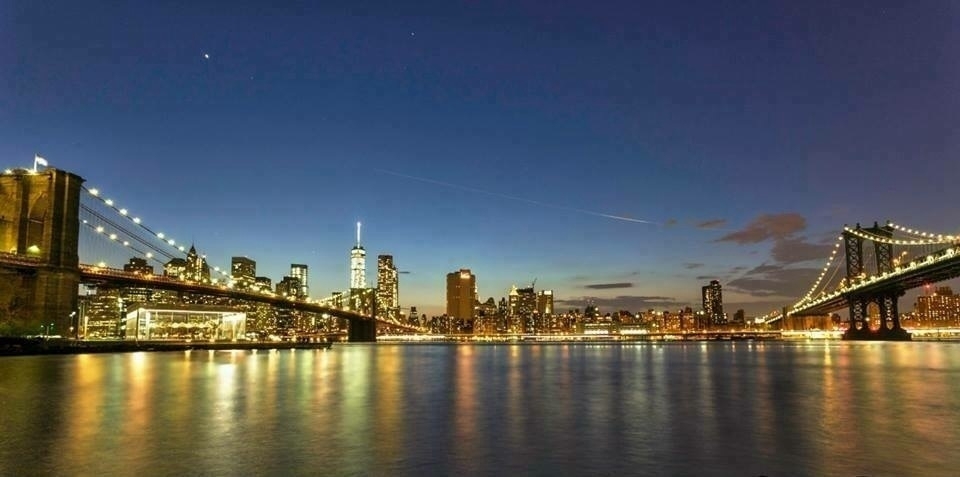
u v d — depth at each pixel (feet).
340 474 73.92
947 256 449.48
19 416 113.09
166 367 255.91
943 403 135.85
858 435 97.45
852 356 388.37
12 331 353.31
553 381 201.46
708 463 79.66
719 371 249.75
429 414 120.67
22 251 389.19
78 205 409.08
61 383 175.11
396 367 282.36
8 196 393.91
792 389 168.96
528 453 85.25
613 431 101.76
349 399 144.87
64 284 389.60
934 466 77.51
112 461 78.74
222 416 115.55
